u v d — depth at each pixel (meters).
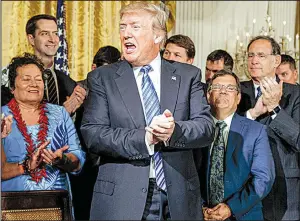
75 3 6.40
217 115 4.23
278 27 7.39
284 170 4.43
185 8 7.25
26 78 3.97
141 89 3.39
